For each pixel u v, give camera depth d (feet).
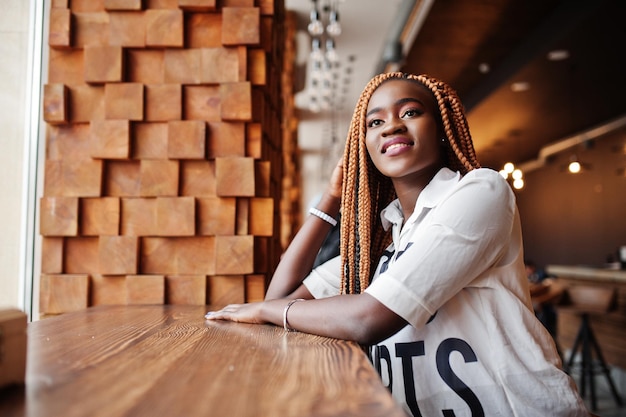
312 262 4.50
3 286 4.92
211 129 5.20
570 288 14.89
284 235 16.99
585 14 15.19
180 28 5.18
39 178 5.44
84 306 5.03
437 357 3.22
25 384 1.91
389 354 3.37
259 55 5.24
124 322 3.65
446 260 3.07
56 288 5.04
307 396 1.76
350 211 4.20
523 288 3.42
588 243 32.60
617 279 15.52
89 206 5.12
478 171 3.34
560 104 25.09
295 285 4.45
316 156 43.68
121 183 5.19
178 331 3.23
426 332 3.27
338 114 31.60
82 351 2.54
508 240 3.31
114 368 2.17
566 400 3.11
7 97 4.98
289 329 3.34
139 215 5.14
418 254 3.09
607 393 14.55
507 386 3.10
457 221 3.15
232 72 5.18
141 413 1.57
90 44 5.22
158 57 5.25
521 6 16.98
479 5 16.92
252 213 5.19
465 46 20.51
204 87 5.24
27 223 5.34
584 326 14.11
